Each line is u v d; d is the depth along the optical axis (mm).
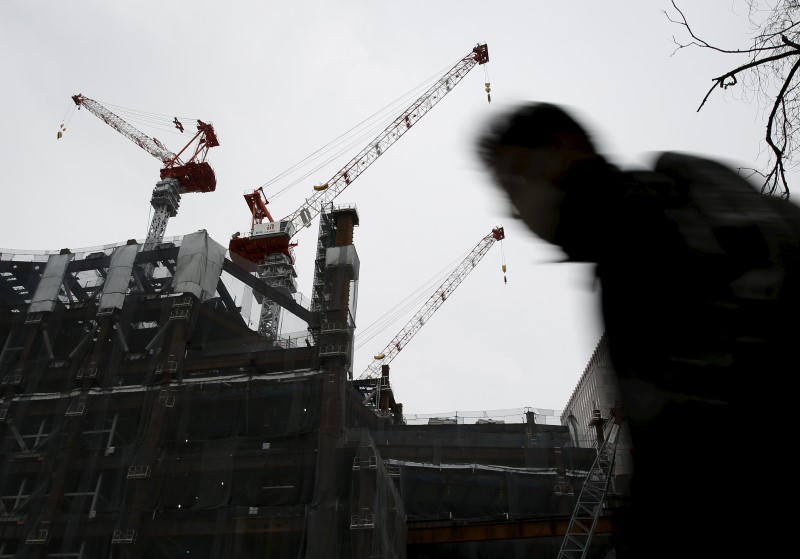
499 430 80375
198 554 47375
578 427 77250
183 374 56781
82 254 63938
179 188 139500
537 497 67750
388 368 103688
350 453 50438
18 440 53688
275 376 55562
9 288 71500
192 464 50344
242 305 69375
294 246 115750
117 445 53781
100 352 56406
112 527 47219
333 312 59812
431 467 67000
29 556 46156
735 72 5145
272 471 50531
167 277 68625
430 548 54000
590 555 50656
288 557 46531
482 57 132500
